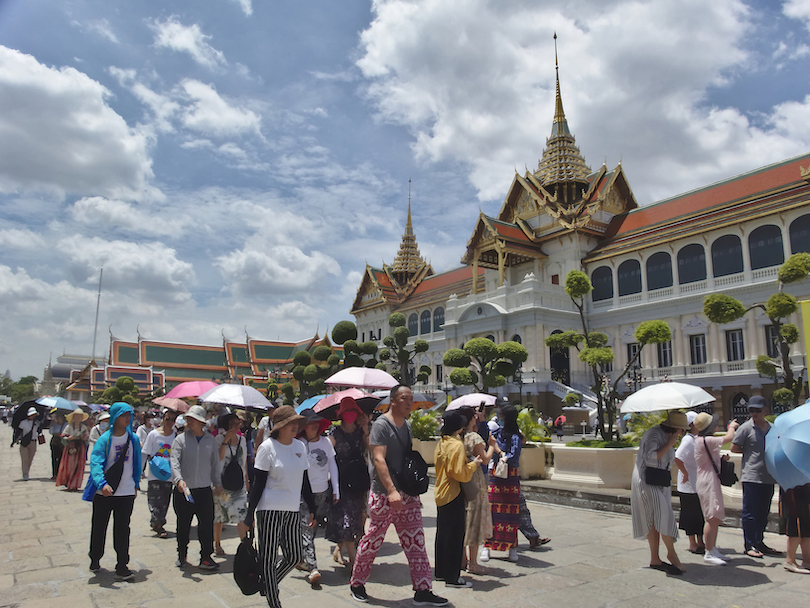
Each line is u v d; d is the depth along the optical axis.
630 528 10.72
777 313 20.31
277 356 93.69
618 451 13.20
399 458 6.56
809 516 7.59
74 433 16.50
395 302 71.50
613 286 46.88
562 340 17.39
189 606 6.48
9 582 7.43
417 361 62.62
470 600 6.60
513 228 53.62
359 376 12.88
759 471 8.42
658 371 41.94
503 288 49.28
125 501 7.65
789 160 39.44
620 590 6.93
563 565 8.11
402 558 8.71
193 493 7.98
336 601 6.64
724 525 10.60
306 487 7.64
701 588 6.98
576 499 12.91
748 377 36.69
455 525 6.90
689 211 43.44
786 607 6.28
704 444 8.44
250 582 5.64
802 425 7.47
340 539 7.80
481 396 10.22
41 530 10.82
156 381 87.44
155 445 10.38
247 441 10.43
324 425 8.46
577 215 51.09
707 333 39.81
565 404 41.53
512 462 8.59
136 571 7.96
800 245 35.72
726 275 39.25
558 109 59.72
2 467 23.41
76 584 7.34
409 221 83.44
